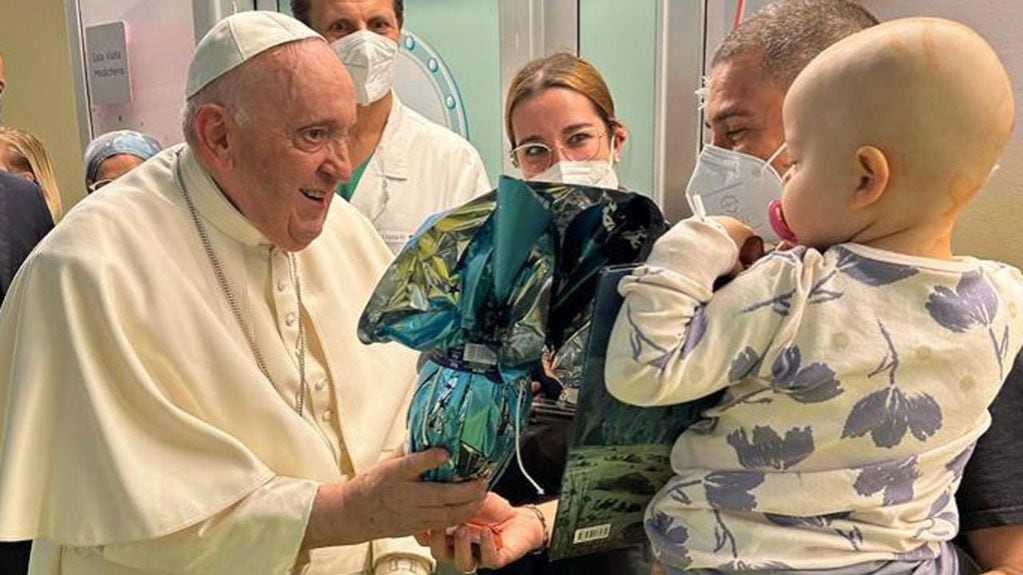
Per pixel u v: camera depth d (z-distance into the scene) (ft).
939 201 2.35
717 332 2.37
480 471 2.88
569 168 5.11
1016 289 2.61
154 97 9.64
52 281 3.70
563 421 3.25
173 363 3.74
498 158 7.71
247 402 3.81
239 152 3.70
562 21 7.11
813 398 2.39
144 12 9.42
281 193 3.73
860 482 2.45
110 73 9.80
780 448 2.47
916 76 2.22
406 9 7.86
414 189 6.31
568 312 2.70
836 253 2.44
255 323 4.03
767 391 2.46
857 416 2.39
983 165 2.34
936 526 2.56
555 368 2.83
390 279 2.58
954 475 2.62
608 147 5.46
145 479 3.57
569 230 2.54
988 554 2.86
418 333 2.68
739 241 2.58
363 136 6.19
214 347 3.82
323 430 4.15
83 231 3.80
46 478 3.68
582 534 2.88
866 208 2.37
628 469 2.78
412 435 2.93
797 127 2.47
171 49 9.36
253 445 3.83
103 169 8.08
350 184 6.29
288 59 3.61
